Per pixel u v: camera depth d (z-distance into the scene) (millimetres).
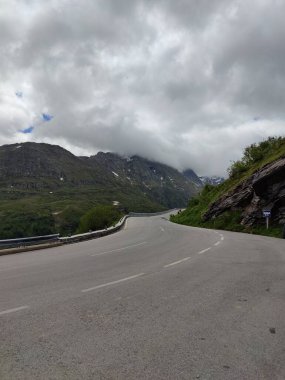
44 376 4039
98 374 4094
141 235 29031
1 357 4539
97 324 5836
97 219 85688
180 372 4160
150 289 8438
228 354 4676
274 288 8555
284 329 5672
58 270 11461
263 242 20875
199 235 26672
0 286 8914
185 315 6363
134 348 4848
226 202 39094
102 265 12430
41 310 6645
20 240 19750
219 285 8875
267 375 4113
